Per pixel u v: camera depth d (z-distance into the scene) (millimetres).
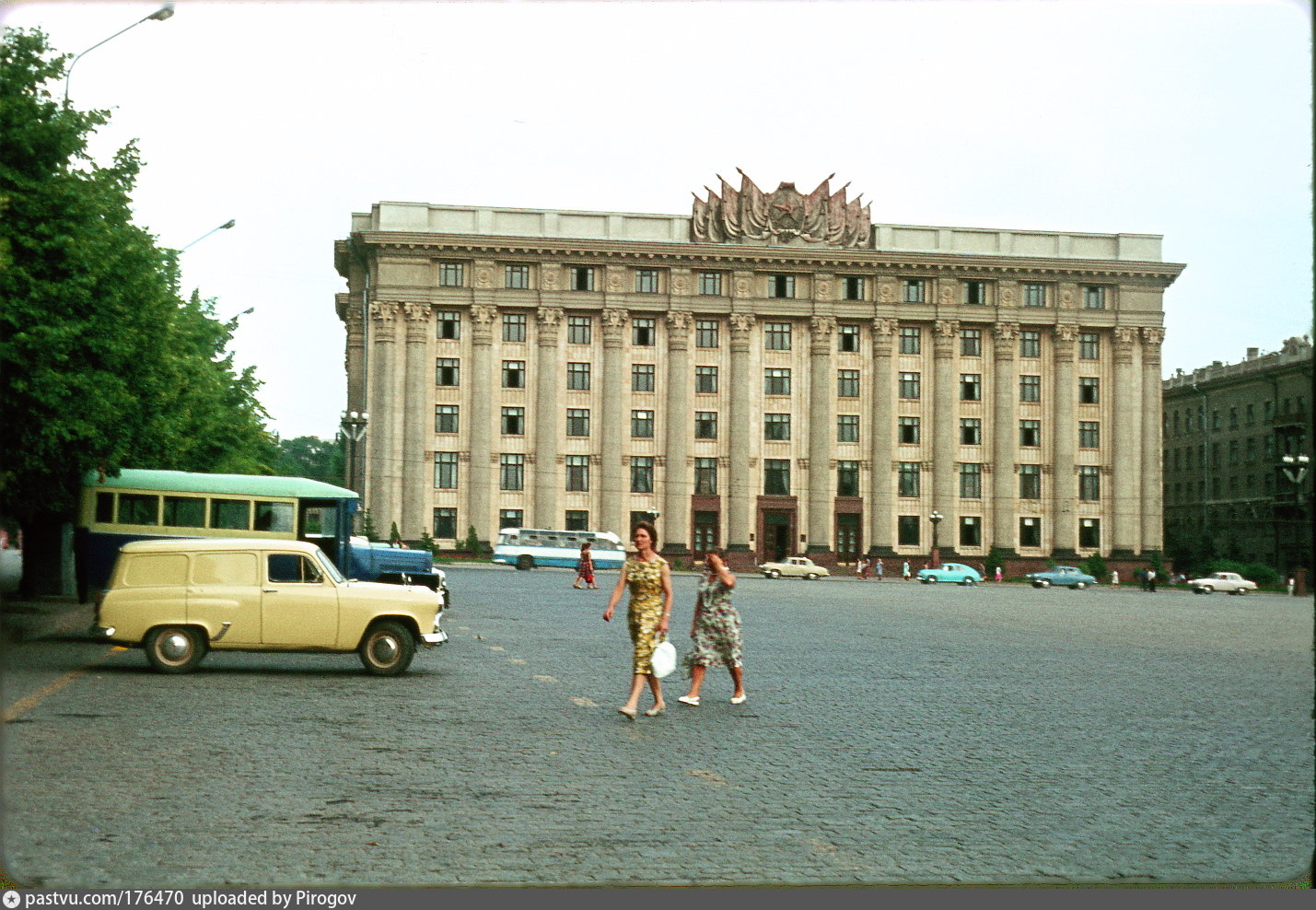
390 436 83938
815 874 7113
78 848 7297
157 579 16578
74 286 22406
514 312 86125
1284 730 13484
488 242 84875
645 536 13461
